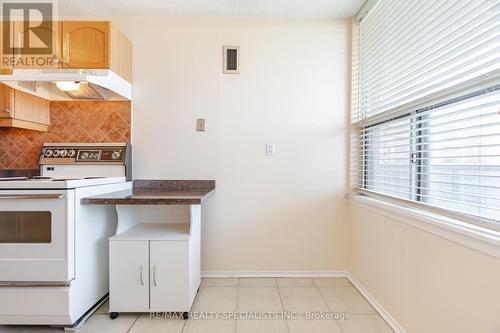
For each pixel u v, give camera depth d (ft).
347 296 6.73
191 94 7.71
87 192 5.73
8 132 7.49
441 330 4.18
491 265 3.32
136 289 5.76
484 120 3.74
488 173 3.66
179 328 5.43
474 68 3.68
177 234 6.04
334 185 7.84
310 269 7.88
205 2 6.98
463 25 3.92
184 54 7.69
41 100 7.22
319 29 7.73
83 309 5.59
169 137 7.70
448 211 4.22
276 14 7.54
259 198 7.81
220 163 7.76
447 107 4.42
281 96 7.77
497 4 3.39
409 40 5.24
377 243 6.19
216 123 7.74
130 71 7.54
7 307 5.13
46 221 5.16
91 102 7.55
